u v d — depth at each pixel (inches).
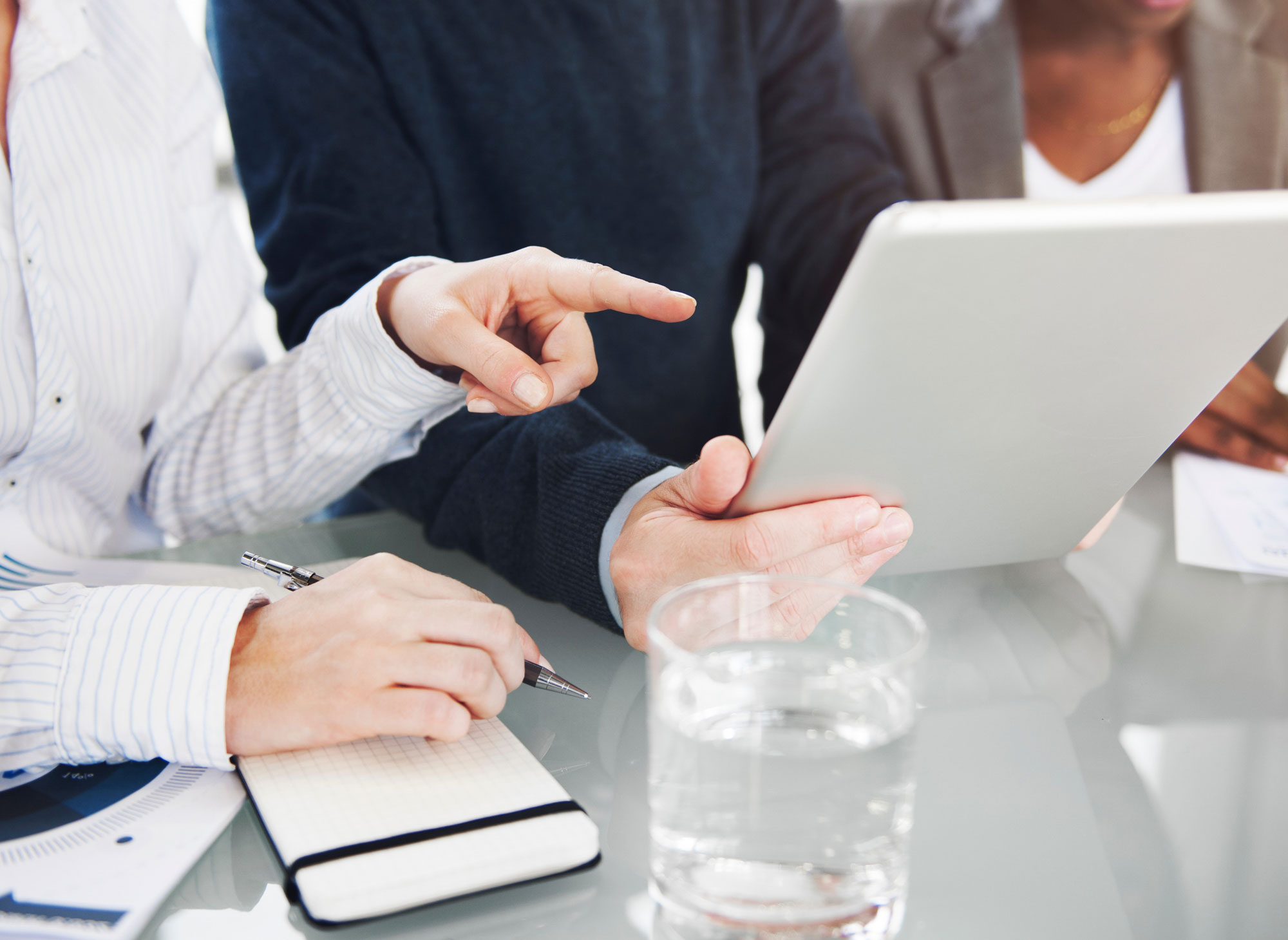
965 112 64.8
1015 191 65.7
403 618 19.2
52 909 14.7
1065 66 65.6
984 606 26.9
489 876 15.0
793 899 13.0
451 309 23.7
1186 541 31.4
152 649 19.0
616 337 49.0
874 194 51.0
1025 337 17.7
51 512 31.9
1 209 30.5
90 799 17.9
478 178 46.8
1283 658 23.9
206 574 28.7
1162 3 63.1
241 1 40.2
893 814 13.1
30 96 31.3
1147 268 17.1
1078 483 23.9
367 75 42.1
